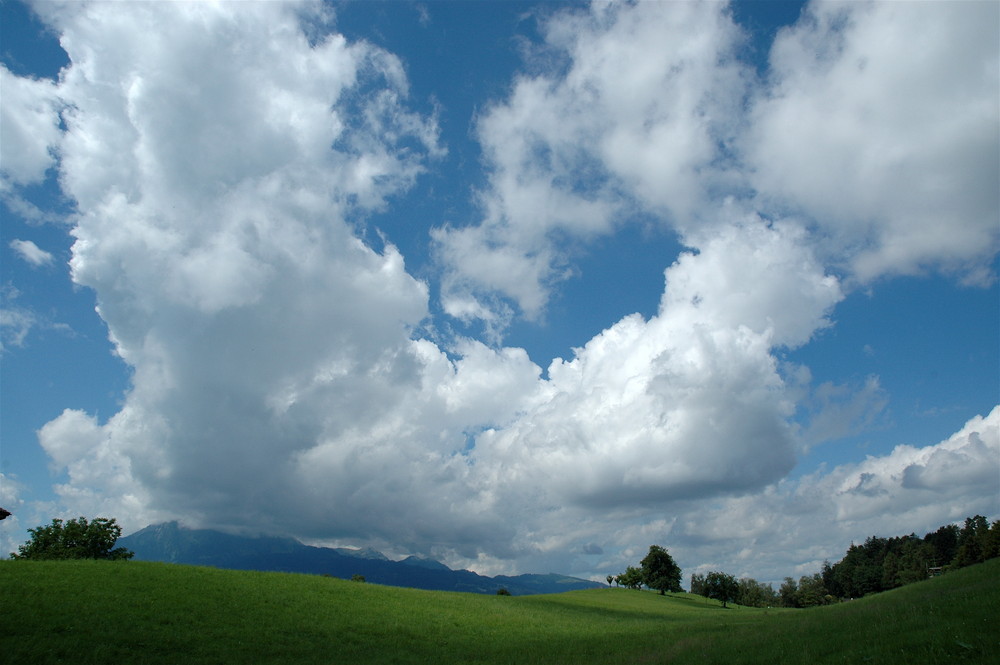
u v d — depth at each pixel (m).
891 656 17.05
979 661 14.98
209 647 29.56
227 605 39.06
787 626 31.81
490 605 59.56
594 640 39.06
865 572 170.12
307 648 32.09
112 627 29.86
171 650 28.23
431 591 65.81
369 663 29.86
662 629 47.00
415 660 31.42
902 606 28.12
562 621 53.19
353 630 38.53
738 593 122.00
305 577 56.97
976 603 22.73
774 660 20.48
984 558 113.12
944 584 38.03
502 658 32.25
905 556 164.62
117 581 40.53
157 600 37.03
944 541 181.38
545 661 30.34
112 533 80.19
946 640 17.39
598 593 117.94
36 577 38.62
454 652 34.81
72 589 36.44
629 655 30.02
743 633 32.38
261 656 29.39
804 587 164.50
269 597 43.94
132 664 25.48
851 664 17.45
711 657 24.06
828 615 34.53
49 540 76.75
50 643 25.92
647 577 133.38
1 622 28.17
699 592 126.88
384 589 58.69
